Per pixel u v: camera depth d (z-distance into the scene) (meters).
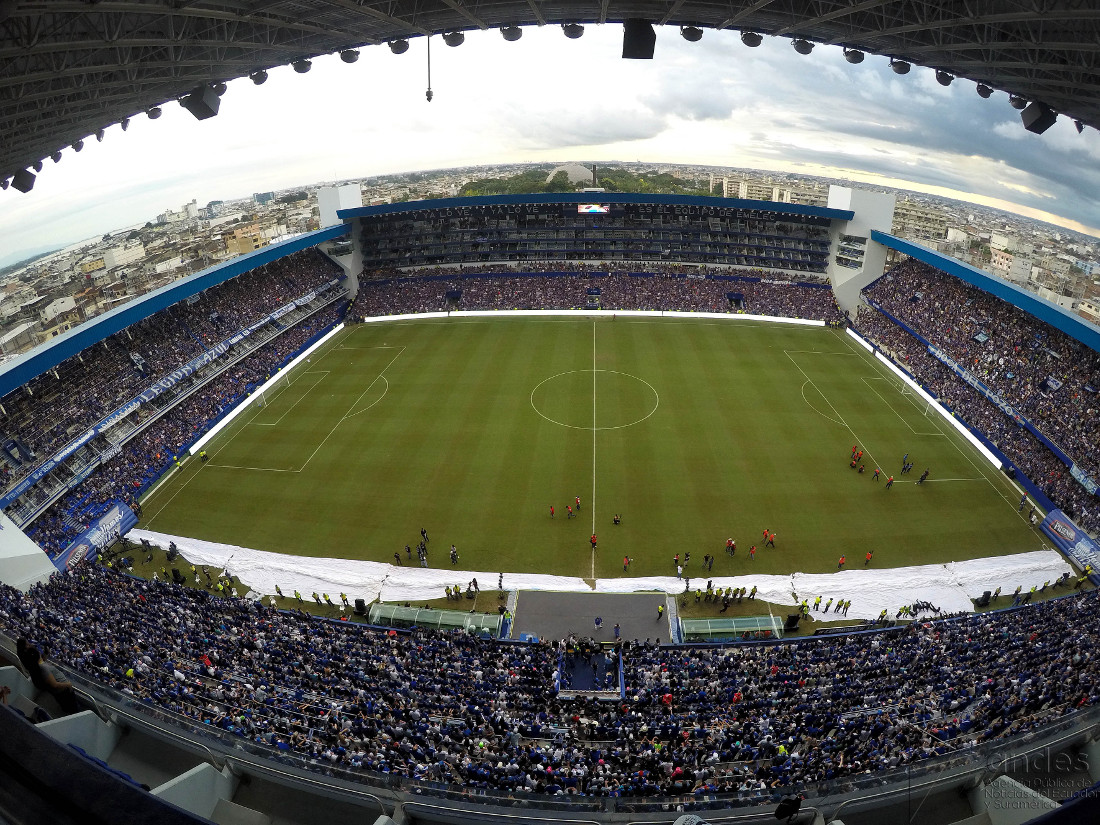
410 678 29.64
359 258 106.88
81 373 60.81
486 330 91.00
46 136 36.75
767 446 58.62
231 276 78.88
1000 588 41.56
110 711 16.91
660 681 30.28
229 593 41.78
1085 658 28.84
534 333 89.25
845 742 23.81
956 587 41.66
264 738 22.73
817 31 25.36
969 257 83.75
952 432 61.94
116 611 33.78
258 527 48.47
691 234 108.19
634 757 23.53
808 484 52.81
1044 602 37.62
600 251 109.56
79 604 34.56
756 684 29.44
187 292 71.12
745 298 99.00
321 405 68.56
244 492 52.94
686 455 56.97
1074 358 62.81
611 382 72.38
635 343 84.81
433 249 110.06
